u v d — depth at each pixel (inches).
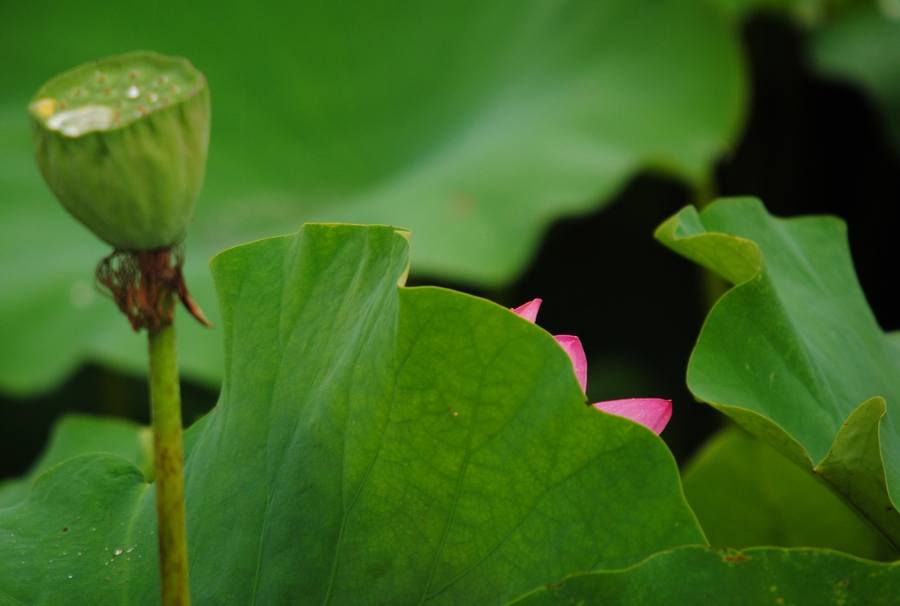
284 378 74.5
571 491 68.5
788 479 94.0
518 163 171.9
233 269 76.3
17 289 166.6
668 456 67.6
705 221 84.1
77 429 140.4
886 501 71.6
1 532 75.0
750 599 66.5
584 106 184.4
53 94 65.1
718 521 97.7
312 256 75.3
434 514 69.9
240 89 208.1
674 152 171.3
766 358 74.9
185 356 152.1
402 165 204.7
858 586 66.3
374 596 69.9
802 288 83.5
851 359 79.8
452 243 158.2
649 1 195.2
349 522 70.8
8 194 186.1
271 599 71.2
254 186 198.5
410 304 68.6
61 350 157.6
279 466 73.2
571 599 66.8
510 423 68.9
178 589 65.0
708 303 183.2
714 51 183.5
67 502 76.0
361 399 70.8
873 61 205.2
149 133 63.5
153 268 64.2
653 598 66.6
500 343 68.4
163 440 64.6
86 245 179.3
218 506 74.0
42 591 73.2
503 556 69.0
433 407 69.3
